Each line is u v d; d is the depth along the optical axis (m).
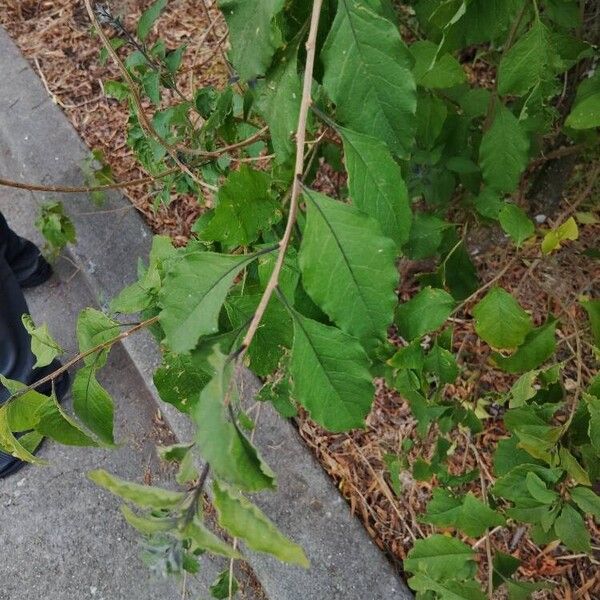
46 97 2.80
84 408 0.98
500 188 1.39
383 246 0.70
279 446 1.93
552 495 1.03
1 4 3.15
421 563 1.12
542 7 1.33
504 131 1.32
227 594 1.30
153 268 1.21
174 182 1.57
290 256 0.87
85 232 2.38
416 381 1.25
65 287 2.68
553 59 1.04
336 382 0.75
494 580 1.23
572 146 1.79
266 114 0.87
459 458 1.92
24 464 2.33
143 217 2.44
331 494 1.85
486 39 0.90
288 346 0.95
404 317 1.18
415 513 1.86
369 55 0.74
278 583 1.72
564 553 1.79
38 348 1.10
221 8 0.76
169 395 1.06
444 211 1.85
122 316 2.19
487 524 1.12
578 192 2.04
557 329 1.94
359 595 1.69
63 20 3.06
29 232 2.82
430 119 1.42
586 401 0.99
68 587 2.15
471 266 1.50
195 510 0.59
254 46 0.76
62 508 2.27
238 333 0.75
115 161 2.61
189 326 0.71
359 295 0.71
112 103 2.76
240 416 0.65
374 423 2.01
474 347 2.01
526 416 1.15
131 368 2.50
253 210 0.86
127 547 2.19
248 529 0.55
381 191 0.77
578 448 1.11
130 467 2.33
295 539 1.78
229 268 0.72
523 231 1.21
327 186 2.22
